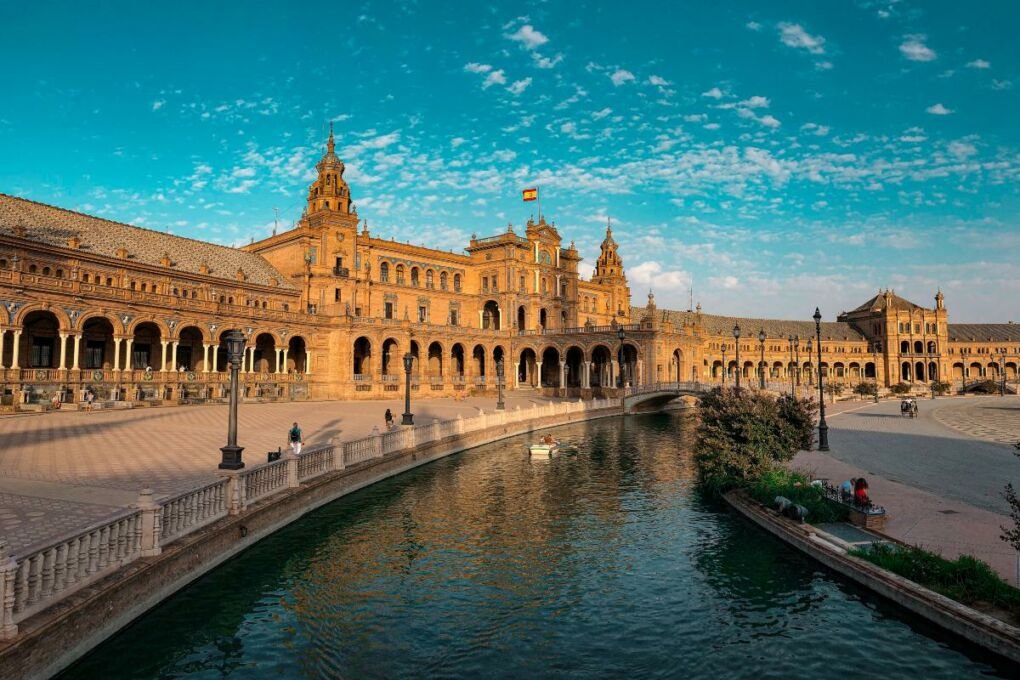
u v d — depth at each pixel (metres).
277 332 72.44
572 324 115.12
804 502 22.16
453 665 13.52
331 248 84.75
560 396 89.06
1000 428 49.47
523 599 17.11
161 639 14.52
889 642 14.08
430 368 94.25
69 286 52.50
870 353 153.25
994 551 16.94
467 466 37.12
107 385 54.75
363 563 19.86
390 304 92.75
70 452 28.03
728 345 144.62
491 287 103.19
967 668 12.94
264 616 15.90
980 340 158.12
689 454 42.94
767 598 16.83
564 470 36.22
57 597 11.74
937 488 24.53
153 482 21.66
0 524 15.93
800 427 29.28
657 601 16.94
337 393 77.25
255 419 47.75
